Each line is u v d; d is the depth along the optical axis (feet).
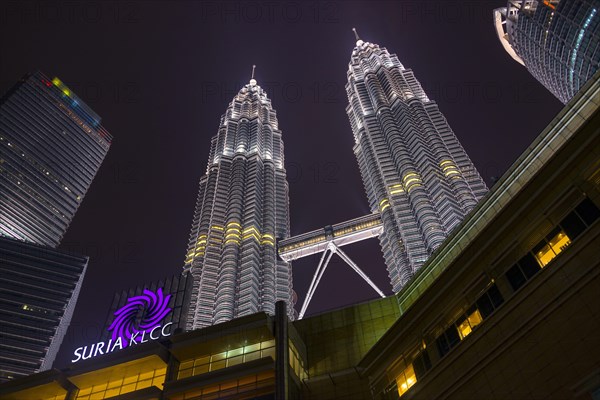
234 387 147.64
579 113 139.13
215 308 537.24
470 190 547.90
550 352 91.50
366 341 160.15
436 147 609.01
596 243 92.38
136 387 163.73
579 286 91.76
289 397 137.80
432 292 128.36
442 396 111.14
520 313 101.24
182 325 195.21
